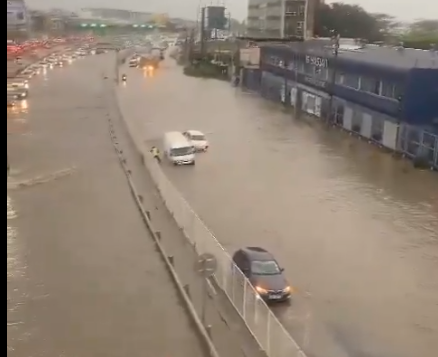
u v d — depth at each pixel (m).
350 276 8.12
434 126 14.48
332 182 13.15
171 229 9.84
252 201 11.60
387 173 13.96
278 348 5.73
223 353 6.04
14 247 8.96
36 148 14.41
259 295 6.71
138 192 11.95
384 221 10.49
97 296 7.45
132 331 6.58
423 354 6.21
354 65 18.56
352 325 6.79
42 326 6.67
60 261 8.50
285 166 14.65
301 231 9.92
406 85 14.98
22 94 18.20
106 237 9.51
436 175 13.78
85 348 6.22
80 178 12.73
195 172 13.88
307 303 7.30
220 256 7.59
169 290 7.64
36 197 11.42
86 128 17.20
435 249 9.18
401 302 7.38
